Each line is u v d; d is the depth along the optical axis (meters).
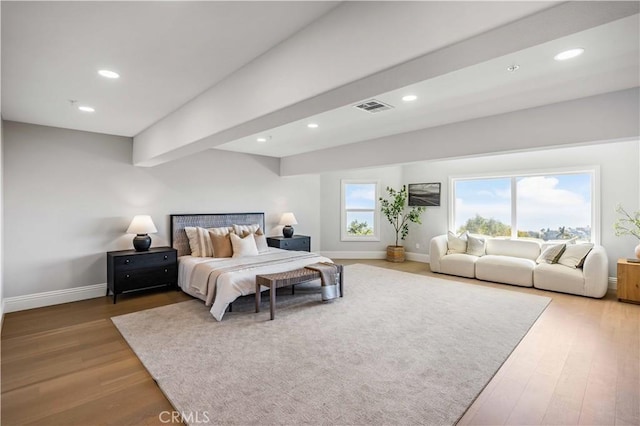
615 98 2.98
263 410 1.96
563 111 3.24
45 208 3.98
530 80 2.69
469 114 3.63
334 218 7.50
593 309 3.83
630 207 4.57
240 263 4.32
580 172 5.05
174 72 2.45
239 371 2.41
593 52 2.20
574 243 4.89
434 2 1.33
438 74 1.56
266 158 6.48
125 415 1.95
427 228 7.00
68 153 4.14
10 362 2.58
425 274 5.76
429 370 2.43
